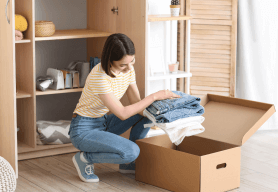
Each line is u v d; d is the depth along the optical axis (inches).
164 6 128.4
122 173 99.2
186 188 84.7
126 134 114.9
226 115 98.5
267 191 89.0
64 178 95.9
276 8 134.2
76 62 119.3
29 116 109.7
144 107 86.9
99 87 84.7
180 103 86.9
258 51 135.3
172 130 84.6
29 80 107.6
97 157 89.0
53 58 127.3
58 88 112.3
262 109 95.3
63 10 126.6
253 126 89.8
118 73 86.7
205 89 135.2
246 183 93.2
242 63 135.3
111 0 116.6
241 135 91.2
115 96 87.7
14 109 91.4
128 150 85.7
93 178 93.3
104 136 87.9
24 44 107.7
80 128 90.3
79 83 117.1
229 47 131.9
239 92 138.2
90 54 130.5
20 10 107.0
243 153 114.1
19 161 107.7
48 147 111.0
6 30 90.9
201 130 89.0
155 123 86.5
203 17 131.0
